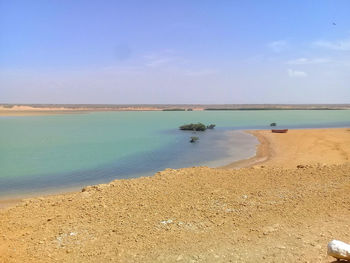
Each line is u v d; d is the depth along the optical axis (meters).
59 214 6.09
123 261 4.21
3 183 11.16
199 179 8.15
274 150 18.16
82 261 4.27
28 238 5.07
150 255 4.33
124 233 5.09
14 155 17.09
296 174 8.36
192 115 66.25
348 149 17.38
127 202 6.54
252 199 6.46
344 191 6.66
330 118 56.28
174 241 4.72
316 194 6.58
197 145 20.92
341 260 3.83
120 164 14.63
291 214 5.57
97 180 11.69
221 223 5.33
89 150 18.86
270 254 4.18
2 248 4.73
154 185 7.70
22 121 45.59
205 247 4.48
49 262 4.27
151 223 5.44
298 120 50.00
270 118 55.34
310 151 17.22
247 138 24.58
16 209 6.56
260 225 5.17
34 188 10.55
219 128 34.69
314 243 4.42
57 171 13.13
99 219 5.73
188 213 5.83
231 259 4.10
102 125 38.44
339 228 4.88
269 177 8.17
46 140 23.61
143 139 24.34
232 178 8.19
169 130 31.86
